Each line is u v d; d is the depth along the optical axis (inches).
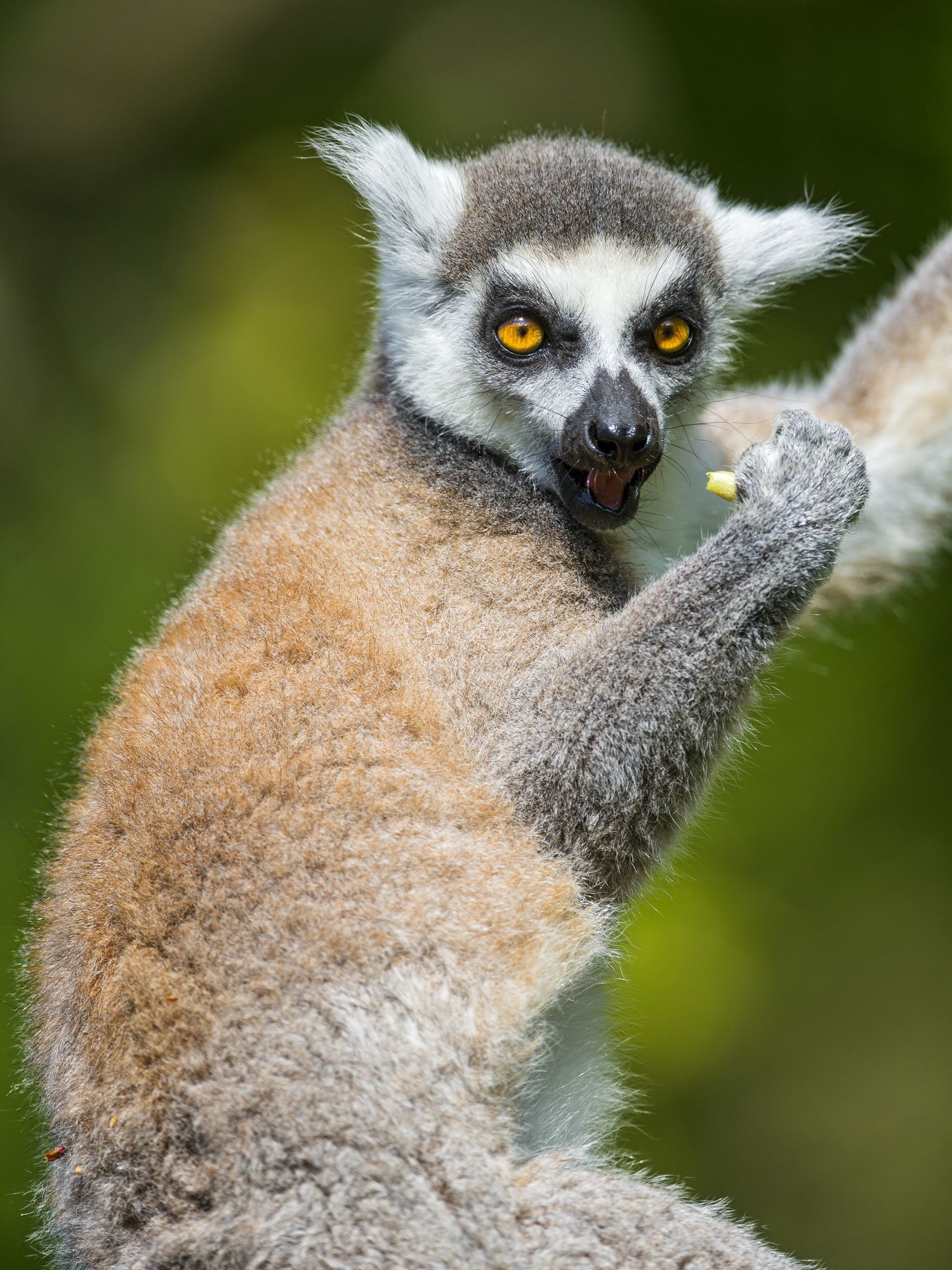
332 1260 285.7
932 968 603.2
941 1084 585.6
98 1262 301.0
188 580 531.5
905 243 683.4
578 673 341.1
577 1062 352.2
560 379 390.6
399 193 409.7
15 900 567.2
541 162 415.5
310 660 336.8
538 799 334.6
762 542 343.3
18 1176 501.0
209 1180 292.7
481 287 400.8
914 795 630.5
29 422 717.9
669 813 345.4
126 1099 302.2
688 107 717.3
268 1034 297.7
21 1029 357.4
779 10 713.0
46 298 756.0
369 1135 291.7
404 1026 301.1
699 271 410.6
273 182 750.5
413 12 768.9
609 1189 301.3
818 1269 305.4
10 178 775.1
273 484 399.9
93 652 633.0
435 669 346.9
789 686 648.4
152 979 306.5
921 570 468.8
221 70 780.6
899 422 458.6
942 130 679.1
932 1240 562.3
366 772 323.0
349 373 483.8
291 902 307.9
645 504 410.0
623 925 355.3
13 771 604.1
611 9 744.3
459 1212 291.7
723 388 452.8
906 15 692.1
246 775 320.5
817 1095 585.0
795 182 697.0
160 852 317.7
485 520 378.3
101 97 787.4
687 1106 581.0
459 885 315.3
